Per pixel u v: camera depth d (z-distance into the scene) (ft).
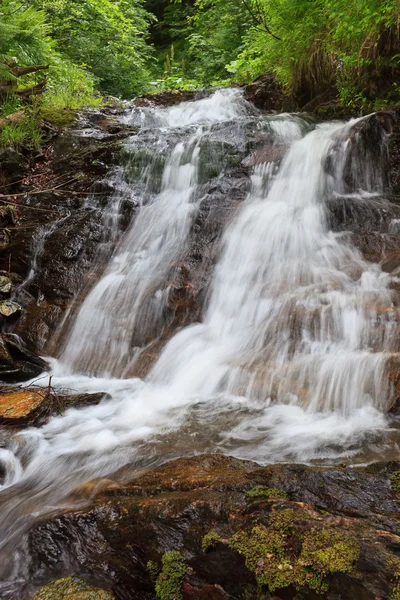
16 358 18.30
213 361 15.92
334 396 12.87
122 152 28.30
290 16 29.73
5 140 28.32
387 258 18.11
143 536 8.33
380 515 7.50
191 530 8.03
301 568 6.78
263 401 13.75
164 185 26.66
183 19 75.87
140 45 64.49
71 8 56.03
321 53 29.63
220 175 25.63
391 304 15.11
